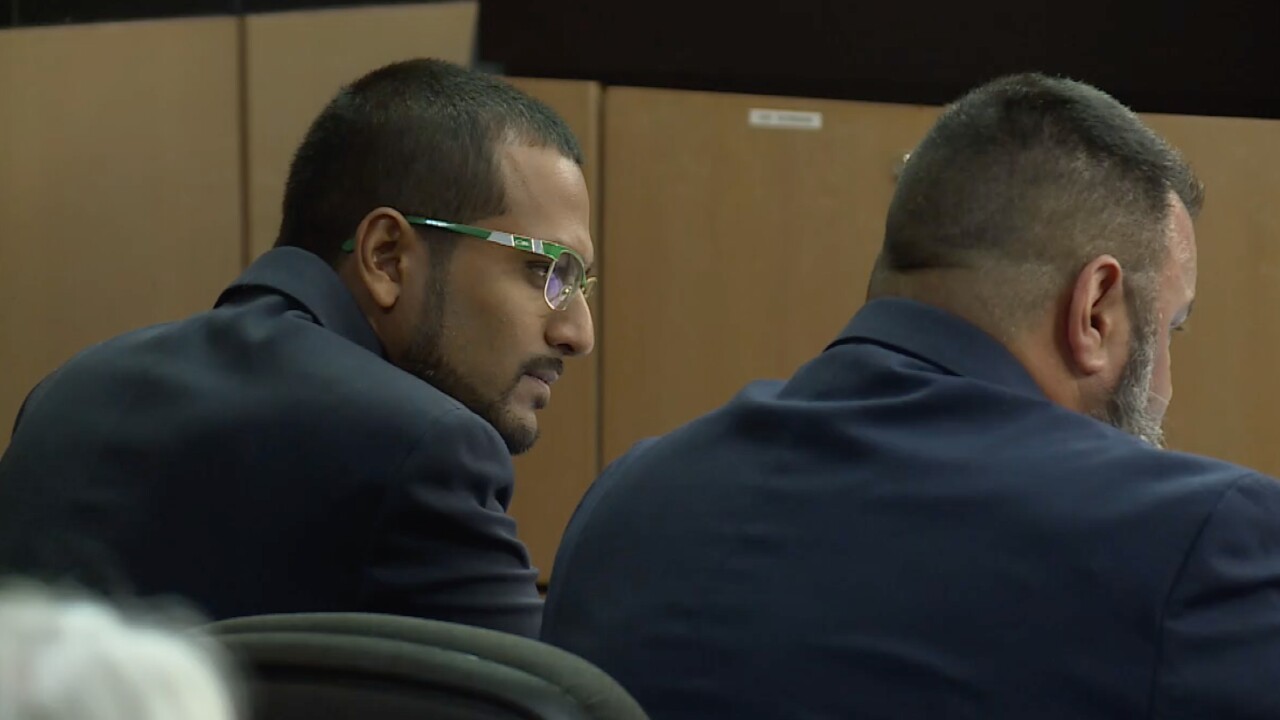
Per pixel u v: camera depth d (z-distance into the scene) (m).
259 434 4.48
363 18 9.33
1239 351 9.23
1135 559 3.22
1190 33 10.00
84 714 1.42
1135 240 3.90
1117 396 3.98
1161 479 3.38
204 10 10.56
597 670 2.58
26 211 9.71
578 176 5.34
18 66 9.66
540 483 8.90
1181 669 3.13
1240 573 3.19
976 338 3.88
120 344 5.04
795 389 4.00
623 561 3.81
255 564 4.40
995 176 3.90
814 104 9.03
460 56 9.27
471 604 4.45
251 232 9.52
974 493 3.44
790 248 9.04
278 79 9.44
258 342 4.76
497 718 2.47
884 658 3.34
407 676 2.56
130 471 4.55
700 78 9.84
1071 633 3.22
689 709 3.52
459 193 5.07
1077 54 9.97
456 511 4.45
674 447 4.02
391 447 4.43
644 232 8.95
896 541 3.46
